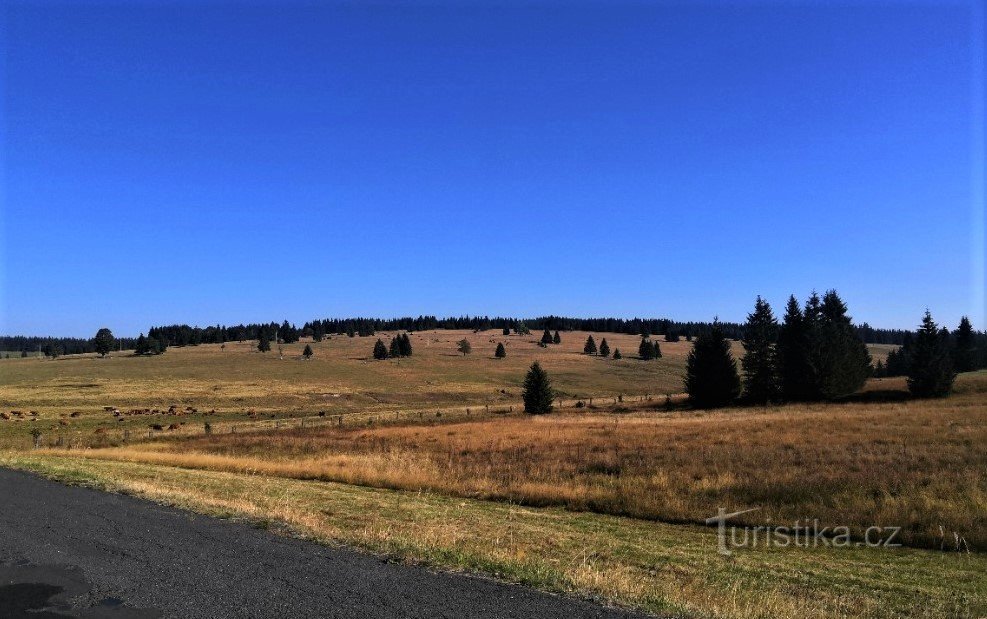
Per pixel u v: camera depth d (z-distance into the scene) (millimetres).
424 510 14312
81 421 56625
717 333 66750
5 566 7004
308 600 5898
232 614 5539
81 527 9031
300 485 17781
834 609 8031
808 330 67188
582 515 15141
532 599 6062
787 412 51594
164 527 9031
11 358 154125
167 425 54406
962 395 58719
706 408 64188
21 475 15023
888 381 73875
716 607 6559
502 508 15648
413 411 69750
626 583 6965
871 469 17859
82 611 5602
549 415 56750
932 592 9062
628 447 26297
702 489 16734
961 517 12742
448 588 6324
